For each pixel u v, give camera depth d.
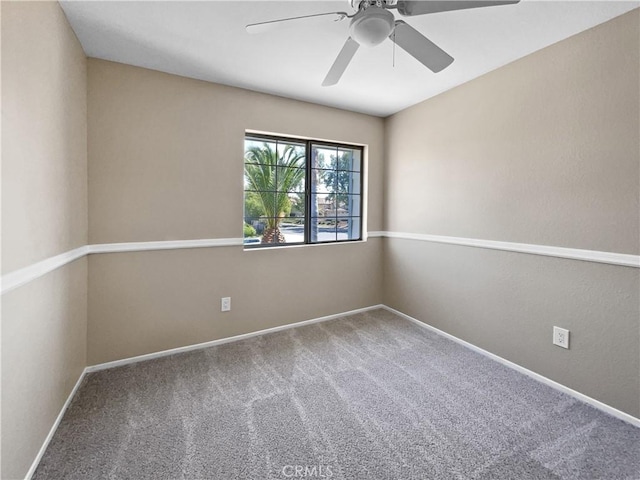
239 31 1.82
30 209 1.26
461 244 2.62
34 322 1.33
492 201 2.36
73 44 1.80
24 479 1.25
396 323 3.14
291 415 1.72
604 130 1.73
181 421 1.66
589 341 1.84
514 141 2.19
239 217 2.68
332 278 3.25
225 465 1.38
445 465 1.39
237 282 2.71
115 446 1.48
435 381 2.08
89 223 2.12
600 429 1.62
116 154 2.20
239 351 2.52
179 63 2.21
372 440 1.54
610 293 1.75
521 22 1.72
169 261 2.42
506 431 1.60
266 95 2.75
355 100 2.94
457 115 2.62
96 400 1.83
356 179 3.48
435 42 1.93
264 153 2.96
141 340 2.35
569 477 1.33
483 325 2.46
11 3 1.11
